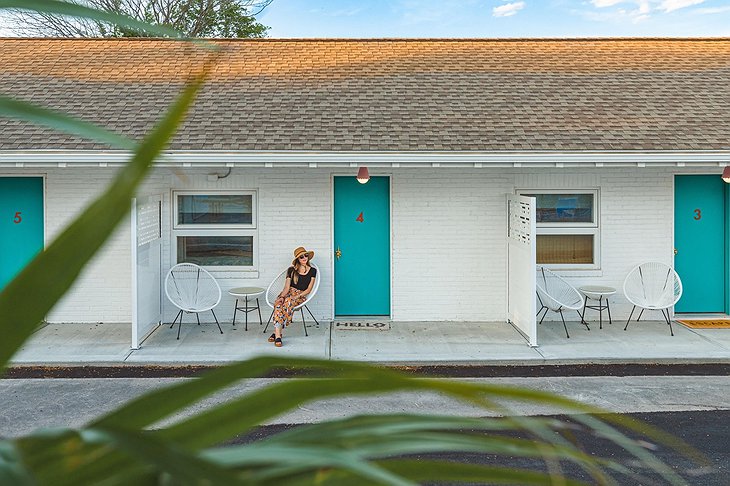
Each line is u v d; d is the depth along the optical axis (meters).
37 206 10.38
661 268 10.55
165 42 13.29
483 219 10.51
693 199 10.70
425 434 0.67
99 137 0.55
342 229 10.62
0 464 0.46
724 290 10.82
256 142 9.71
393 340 9.56
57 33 17.39
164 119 0.52
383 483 0.54
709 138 9.96
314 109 10.80
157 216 10.12
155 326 10.14
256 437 6.41
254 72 12.14
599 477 0.70
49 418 6.89
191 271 10.43
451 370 8.51
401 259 10.55
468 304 10.61
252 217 10.52
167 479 0.54
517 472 0.69
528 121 10.52
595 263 10.62
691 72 12.36
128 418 0.56
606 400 7.40
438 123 10.41
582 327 10.27
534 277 9.19
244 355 8.85
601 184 10.49
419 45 13.55
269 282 10.54
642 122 10.47
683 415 6.95
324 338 9.67
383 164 9.57
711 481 5.38
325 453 0.59
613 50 13.41
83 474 0.52
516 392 0.59
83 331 10.00
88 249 0.50
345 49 13.28
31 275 0.49
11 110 0.51
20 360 8.59
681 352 8.95
